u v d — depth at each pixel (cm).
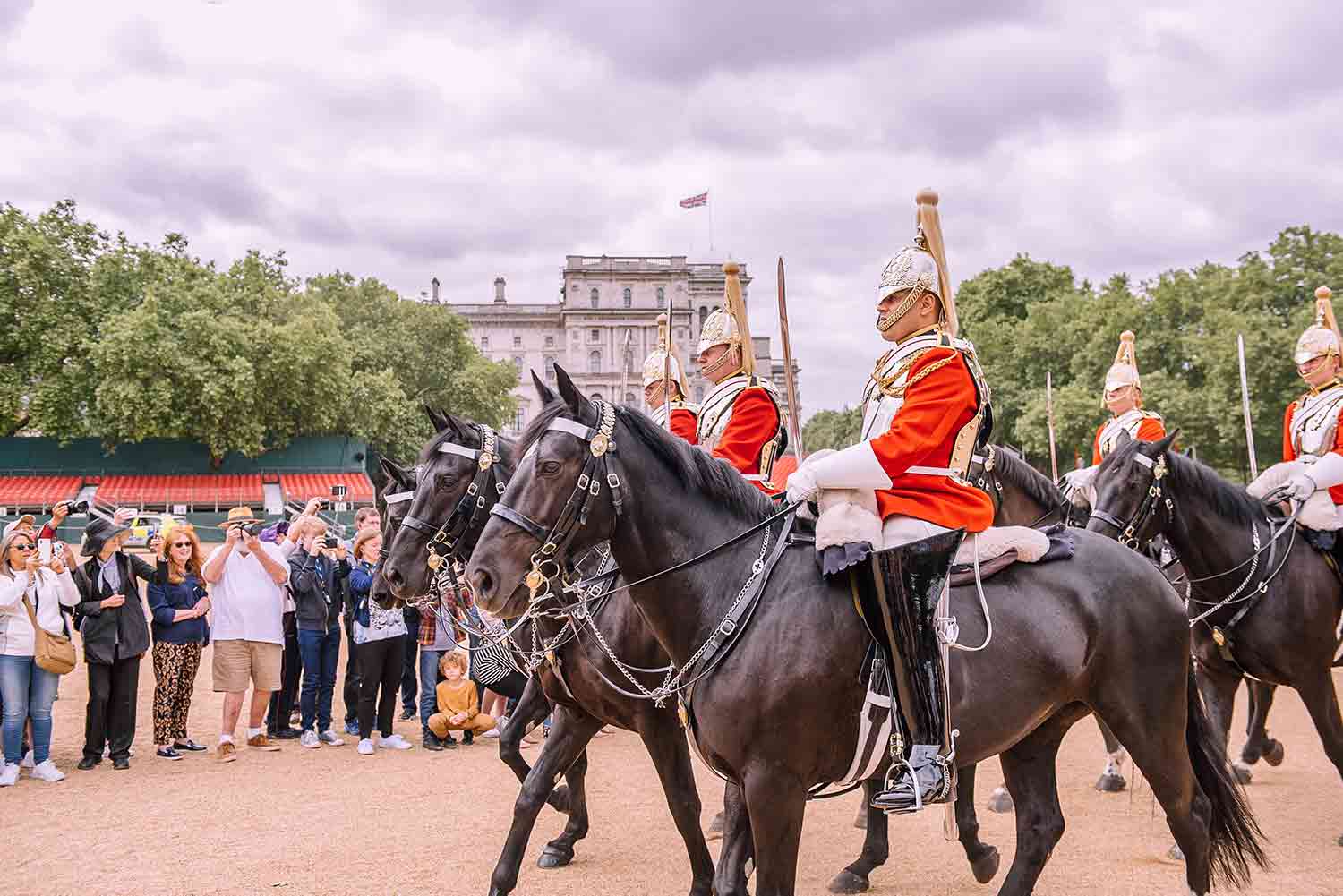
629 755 978
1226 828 471
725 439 581
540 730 1105
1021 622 432
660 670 477
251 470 5475
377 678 1006
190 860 649
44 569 888
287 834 709
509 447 673
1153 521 642
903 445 400
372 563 1015
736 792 455
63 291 4838
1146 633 454
